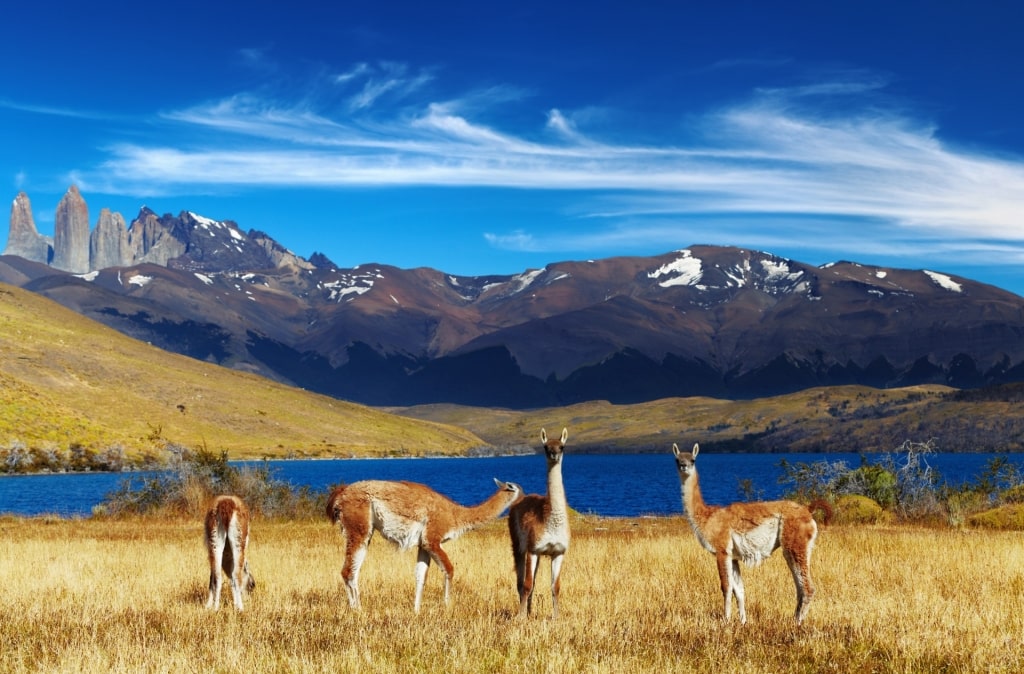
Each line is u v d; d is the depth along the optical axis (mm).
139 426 160375
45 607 14016
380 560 20078
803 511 13539
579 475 135875
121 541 26391
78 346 195125
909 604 13781
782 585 16281
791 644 11344
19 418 118125
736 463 184750
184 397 189500
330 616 13156
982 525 32438
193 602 14961
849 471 39781
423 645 10969
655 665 10156
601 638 11453
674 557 20125
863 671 10188
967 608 13336
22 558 20359
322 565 19406
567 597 15492
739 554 13641
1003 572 17250
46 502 60531
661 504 68812
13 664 10266
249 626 12203
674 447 14086
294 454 176000
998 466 39938
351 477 116500
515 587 16625
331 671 9812
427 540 14367
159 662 10211
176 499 39625
